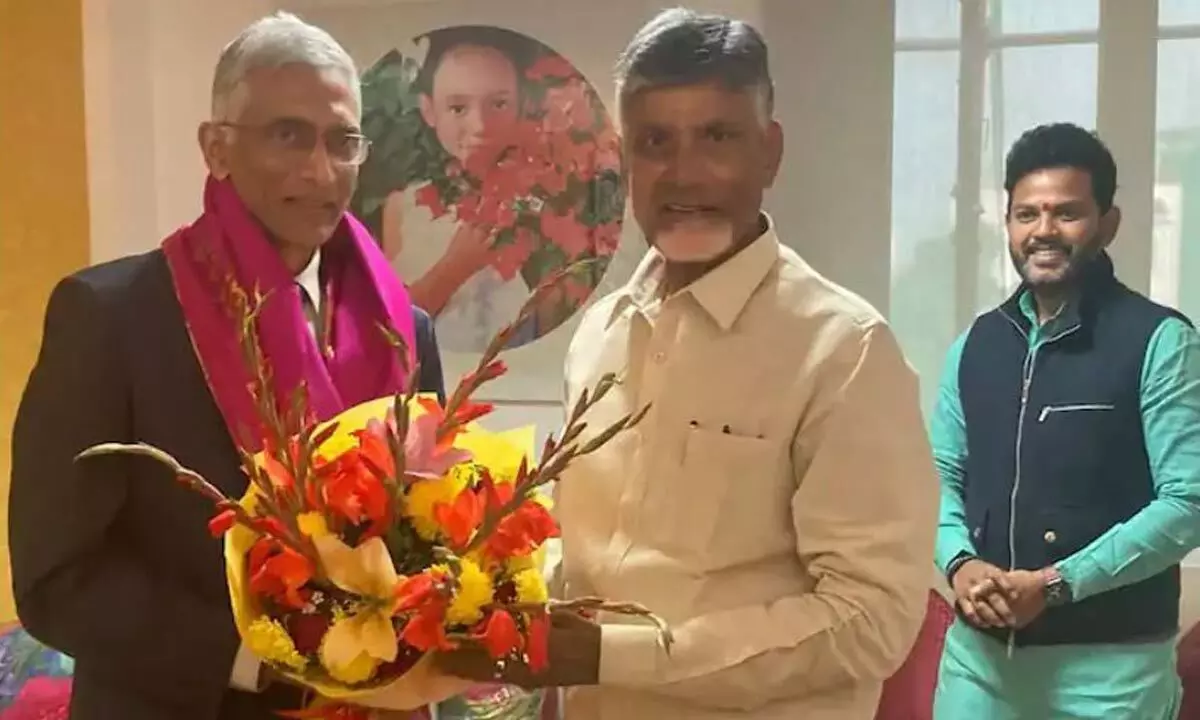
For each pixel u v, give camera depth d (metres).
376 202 2.79
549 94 2.68
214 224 1.46
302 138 1.44
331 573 1.06
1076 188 2.17
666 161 1.34
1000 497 2.19
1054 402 2.14
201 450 1.39
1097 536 2.11
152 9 2.71
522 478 1.09
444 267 2.76
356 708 1.16
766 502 1.34
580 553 1.41
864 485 1.29
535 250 2.71
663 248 1.36
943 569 2.24
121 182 2.73
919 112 2.50
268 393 1.10
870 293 2.55
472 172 2.73
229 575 1.11
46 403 1.38
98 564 1.38
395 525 1.10
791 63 2.55
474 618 1.08
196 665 1.32
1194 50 2.35
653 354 1.40
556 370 2.71
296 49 1.44
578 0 2.65
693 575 1.34
